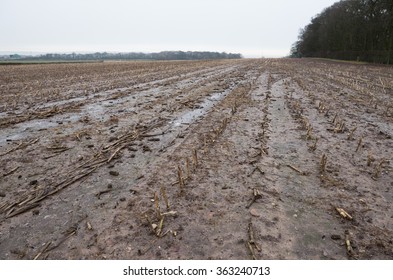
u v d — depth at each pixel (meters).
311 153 5.96
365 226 3.64
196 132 7.35
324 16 94.06
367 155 5.85
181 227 3.62
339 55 73.94
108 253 3.23
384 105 10.70
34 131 7.43
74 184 4.71
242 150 6.12
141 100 11.74
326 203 4.14
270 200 4.22
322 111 9.60
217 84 16.94
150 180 4.82
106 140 6.75
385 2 46.69
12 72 27.39
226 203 4.15
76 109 9.98
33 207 4.06
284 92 13.87
